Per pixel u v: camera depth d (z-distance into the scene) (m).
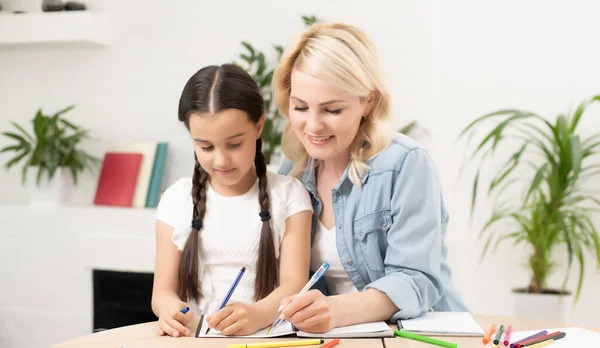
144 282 2.58
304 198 1.35
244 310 1.12
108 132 2.86
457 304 1.39
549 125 2.19
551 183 2.22
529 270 2.41
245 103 1.19
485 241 2.46
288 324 1.16
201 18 2.75
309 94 1.18
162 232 1.34
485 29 2.45
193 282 1.30
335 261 1.37
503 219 2.44
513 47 2.43
